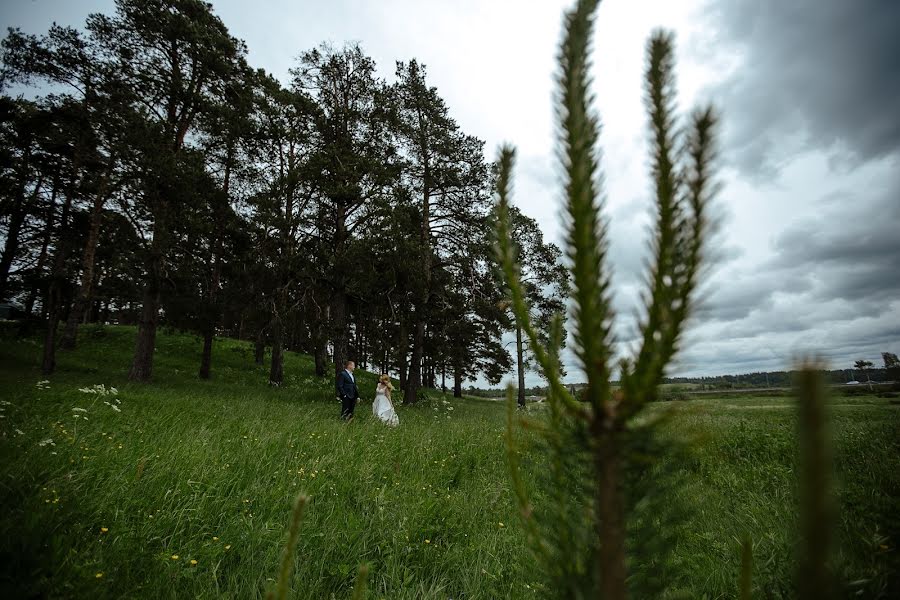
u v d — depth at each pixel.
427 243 16.66
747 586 0.65
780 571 2.62
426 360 17.44
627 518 0.66
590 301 0.61
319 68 17.48
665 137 0.64
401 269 15.12
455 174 16.59
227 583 2.84
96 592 2.44
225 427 6.48
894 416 7.12
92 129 12.89
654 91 0.65
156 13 13.39
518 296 0.73
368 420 9.45
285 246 15.02
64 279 13.25
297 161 16.52
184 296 14.77
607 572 0.63
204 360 18.23
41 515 2.89
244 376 20.61
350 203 15.69
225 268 14.95
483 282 15.61
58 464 3.84
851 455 5.29
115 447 4.64
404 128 16.91
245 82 15.76
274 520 3.63
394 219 14.54
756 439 6.98
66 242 14.65
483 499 4.64
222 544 3.11
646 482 0.67
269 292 14.91
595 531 0.72
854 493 3.47
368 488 4.52
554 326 0.73
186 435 5.55
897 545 1.96
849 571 2.00
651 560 0.65
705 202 0.61
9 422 5.17
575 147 0.63
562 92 0.64
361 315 17.06
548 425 0.74
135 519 3.32
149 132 12.66
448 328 16.23
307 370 24.55
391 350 15.34
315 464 4.94
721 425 7.96
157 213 12.99
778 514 3.77
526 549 3.37
